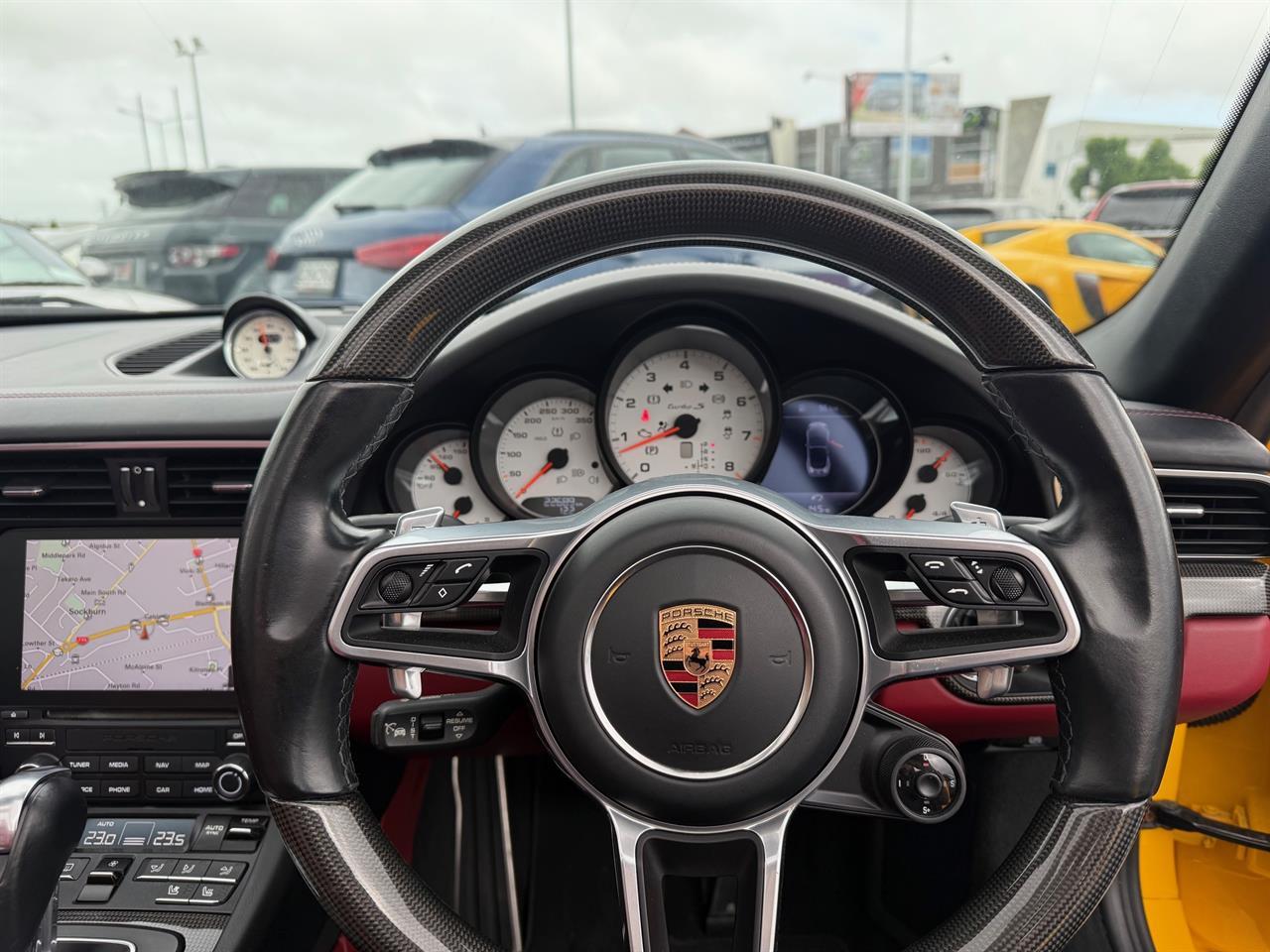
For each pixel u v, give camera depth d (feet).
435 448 4.96
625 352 4.77
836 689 2.11
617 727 2.10
